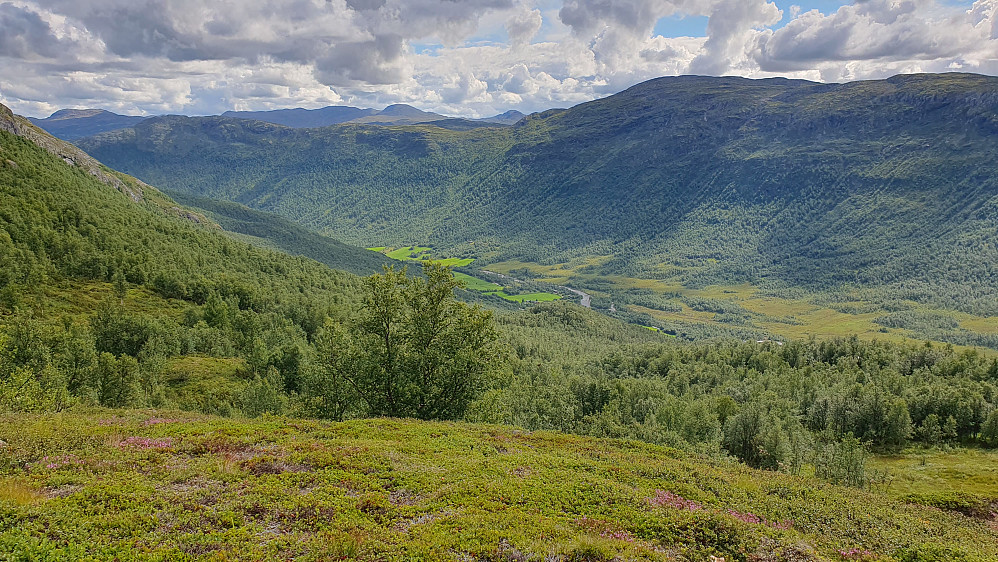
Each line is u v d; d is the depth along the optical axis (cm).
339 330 4819
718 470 3303
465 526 1836
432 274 4672
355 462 2431
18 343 6831
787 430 9031
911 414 10369
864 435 9981
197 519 1703
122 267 14925
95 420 3091
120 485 1916
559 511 2128
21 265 12344
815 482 3431
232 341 11969
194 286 15475
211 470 2191
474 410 4656
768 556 1972
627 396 12094
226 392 8700
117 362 6869
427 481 2284
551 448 3328
